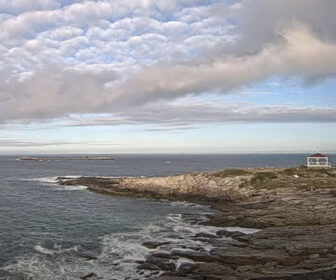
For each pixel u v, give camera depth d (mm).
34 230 47344
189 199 75438
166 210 64438
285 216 48125
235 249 34781
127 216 58406
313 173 80500
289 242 35062
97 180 110812
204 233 43250
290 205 54781
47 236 43906
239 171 84812
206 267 29500
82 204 72000
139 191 85750
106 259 34750
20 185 109375
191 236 43156
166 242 39781
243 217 50125
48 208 66750
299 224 44625
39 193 90062
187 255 33500
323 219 45062
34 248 38438
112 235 44469
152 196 79875
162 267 31641
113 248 38438
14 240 41719
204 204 70125
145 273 30844
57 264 33406
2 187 103875
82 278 29969
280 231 39594
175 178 89000
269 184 72250
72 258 35125
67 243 40562
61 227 49500
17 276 30422
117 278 29875
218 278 26672
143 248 38312
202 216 56156
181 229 47750
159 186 87062
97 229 48188
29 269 32094
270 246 34812
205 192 77625
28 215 58969
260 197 65812
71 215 59344
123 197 81750
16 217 56938
